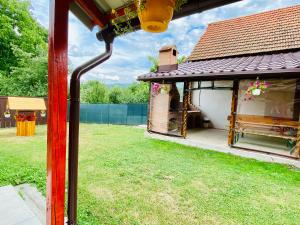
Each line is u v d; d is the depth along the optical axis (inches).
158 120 370.0
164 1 49.7
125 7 74.5
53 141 60.9
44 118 511.8
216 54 408.8
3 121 444.1
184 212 128.6
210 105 461.4
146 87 757.3
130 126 533.0
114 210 128.1
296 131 263.3
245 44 390.3
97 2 74.5
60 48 59.3
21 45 654.5
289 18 393.1
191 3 59.9
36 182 157.6
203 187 165.3
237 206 138.1
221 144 295.3
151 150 275.3
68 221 89.0
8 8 625.0
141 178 179.2
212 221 120.6
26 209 113.3
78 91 84.2
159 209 131.0
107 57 90.7
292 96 344.5
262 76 241.8
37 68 589.0
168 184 168.7
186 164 220.1
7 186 141.3
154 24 52.0
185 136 333.1
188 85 328.8
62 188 65.5
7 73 644.1
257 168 215.5
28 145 287.6
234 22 476.1
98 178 175.8
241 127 288.7
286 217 127.1
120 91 767.1
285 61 254.7
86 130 454.6
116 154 251.6
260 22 429.4
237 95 280.4
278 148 277.1
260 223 120.3
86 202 135.6
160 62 376.5
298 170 212.8
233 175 192.9
